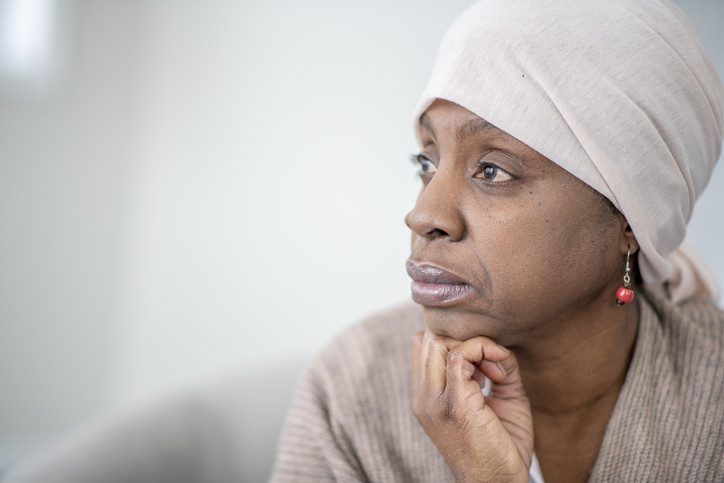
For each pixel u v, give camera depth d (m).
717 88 0.83
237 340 2.32
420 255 0.78
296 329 2.36
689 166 0.83
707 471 0.85
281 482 1.00
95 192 2.14
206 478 1.40
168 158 2.19
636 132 0.75
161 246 2.22
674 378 0.91
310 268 2.34
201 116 2.19
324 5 2.22
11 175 2.07
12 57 2.00
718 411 0.87
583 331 0.85
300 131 2.26
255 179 2.26
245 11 2.17
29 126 2.06
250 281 2.30
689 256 1.03
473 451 0.80
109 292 2.20
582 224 0.76
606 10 0.75
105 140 2.12
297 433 1.03
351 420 1.00
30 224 2.10
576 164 0.73
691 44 0.79
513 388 0.87
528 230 0.74
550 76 0.72
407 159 2.34
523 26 0.73
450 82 0.74
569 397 0.90
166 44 2.13
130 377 2.26
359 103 2.28
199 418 1.41
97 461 1.26
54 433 2.20
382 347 1.07
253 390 1.50
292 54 2.23
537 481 0.91
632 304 0.92
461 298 0.77
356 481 0.96
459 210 0.76
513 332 0.80
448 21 2.29
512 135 0.73
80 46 2.06
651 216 0.80
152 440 1.33
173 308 2.27
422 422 0.84
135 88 2.12
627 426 0.86
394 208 2.36
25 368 2.16
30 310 2.14
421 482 0.96
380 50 2.27
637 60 0.75
